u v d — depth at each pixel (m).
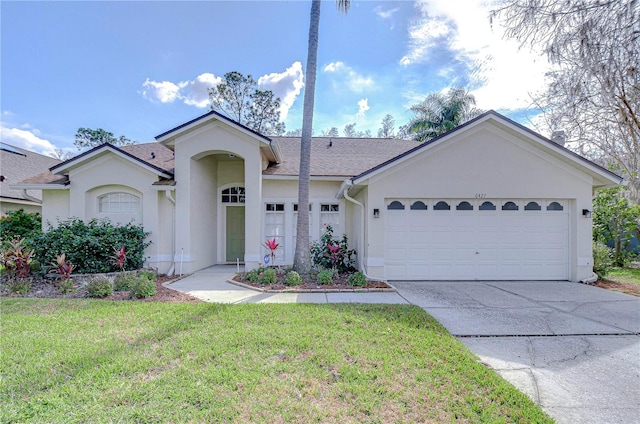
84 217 11.11
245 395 3.29
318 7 10.02
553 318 6.23
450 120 23.11
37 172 20.56
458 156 9.95
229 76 30.27
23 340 4.69
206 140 11.27
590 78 8.09
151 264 10.93
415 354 4.33
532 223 10.16
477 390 3.49
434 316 6.29
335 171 12.90
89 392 3.33
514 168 9.99
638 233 13.55
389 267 10.03
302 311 6.23
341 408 3.12
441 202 10.11
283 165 13.55
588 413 3.23
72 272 9.43
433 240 10.09
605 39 7.02
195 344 4.54
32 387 3.42
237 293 8.13
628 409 3.31
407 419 2.97
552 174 10.02
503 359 4.45
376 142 17.03
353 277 8.88
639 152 9.31
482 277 10.09
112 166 11.12
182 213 11.13
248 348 4.42
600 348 4.85
